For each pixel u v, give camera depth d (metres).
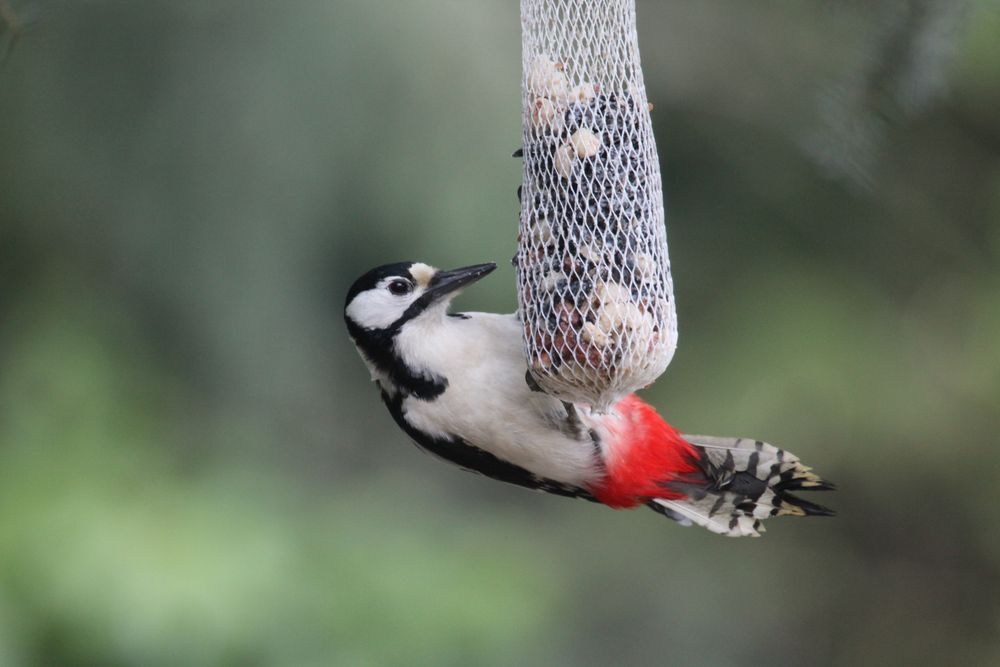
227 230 11.99
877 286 15.13
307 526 11.82
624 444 7.69
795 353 14.66
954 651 16.95
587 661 14.88
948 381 15.88
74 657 10.22
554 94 7.00
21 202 12.21
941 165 15.08
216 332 12.33
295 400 12.75
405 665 11.04
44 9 8.82
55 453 11.85
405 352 7.55
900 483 16.45
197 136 11.84
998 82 14.61
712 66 13.46
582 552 15.04
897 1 9.09
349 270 12.21
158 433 12.27
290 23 11.62
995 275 15.51
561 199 6.93
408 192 11.73
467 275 7.69
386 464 13.25
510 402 7.36
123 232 12.13
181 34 11.77
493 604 11.66
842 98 9.41
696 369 14.58
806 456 15.29
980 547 16.92
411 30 11.59
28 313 12.49
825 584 16.91
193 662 10.29
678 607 15.43
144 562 10.59
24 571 10.46
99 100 11.90
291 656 10.62
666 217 14.19
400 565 11.73
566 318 6.82
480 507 13.93
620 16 7.02
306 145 11.72
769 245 14.61
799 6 11.79
